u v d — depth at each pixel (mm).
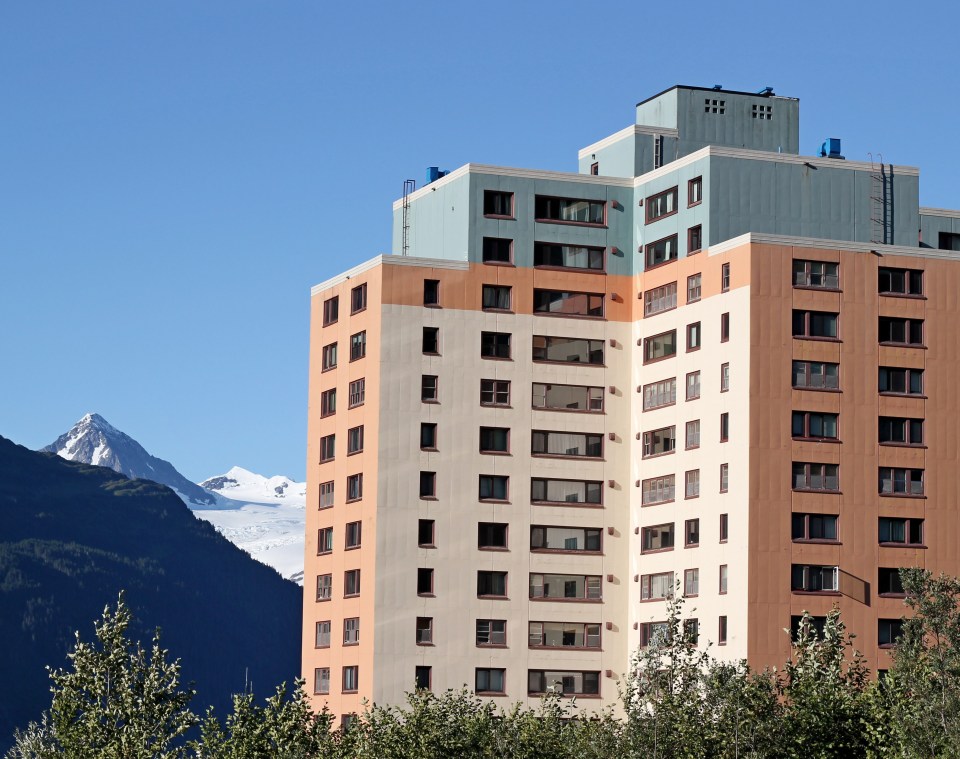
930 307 147375
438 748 113562
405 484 154125
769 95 168125
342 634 156750
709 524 146000
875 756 103812
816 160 154500
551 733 116125
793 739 103812
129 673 114938
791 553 141125
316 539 162625
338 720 156000
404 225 169750
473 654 153625
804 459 142500
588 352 159250
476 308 157375
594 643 156125
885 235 156125
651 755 103438
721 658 142125
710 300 148750
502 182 159500
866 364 145000
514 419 157000
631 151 163625
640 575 155250
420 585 153500
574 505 157125
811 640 120938
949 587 117062
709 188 151125
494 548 155250
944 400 146625
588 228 160625
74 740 113375
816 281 145000
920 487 145125
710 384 147625
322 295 164750
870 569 142625
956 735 98312
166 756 112688
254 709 117125
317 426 163875
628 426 158875
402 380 155125
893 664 126688
